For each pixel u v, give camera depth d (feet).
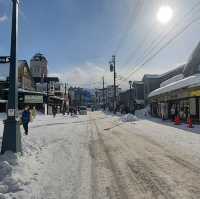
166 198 18.62
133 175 24.50
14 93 30.66
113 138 52.37
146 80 234.38
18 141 30.76
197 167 27.27
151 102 173.37
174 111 115.14
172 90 113.09
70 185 21.47
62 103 295.48
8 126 30.19
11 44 31.04
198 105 92.22
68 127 81.51
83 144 44.04
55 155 33.63
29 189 20.17
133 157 32.68
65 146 41.60
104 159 31.50
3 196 18.26
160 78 228.02
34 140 47.16
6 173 23.02
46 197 18.69
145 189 20.57
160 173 25.16
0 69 177.99
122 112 209.15
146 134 59.52
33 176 23.54
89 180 22.90
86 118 150.20
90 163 29.32
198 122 91.30
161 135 56.80
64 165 28.19
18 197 18.42
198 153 34.81
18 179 21.79
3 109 162.91
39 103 190.90
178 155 33.68
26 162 27.63
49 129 73.00
